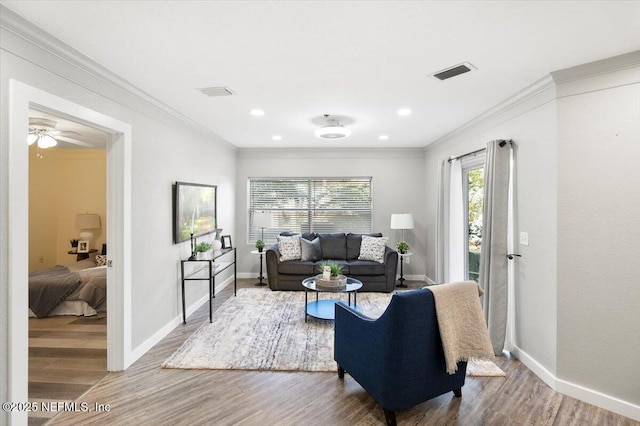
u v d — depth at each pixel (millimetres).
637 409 2109
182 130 3795
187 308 3908
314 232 5984
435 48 2047
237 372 2627
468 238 4125
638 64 2105
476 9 1635
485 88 2723
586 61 2209
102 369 2664
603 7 1608
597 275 2260
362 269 4922
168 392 2342
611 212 2209
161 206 3309
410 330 1925
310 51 2094
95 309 3871
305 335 3330
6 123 1703
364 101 3096
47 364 2742
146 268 3023
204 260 3668
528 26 1788
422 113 3488
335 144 5484
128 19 1733
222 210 5191
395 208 5867
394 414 1977
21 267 1764
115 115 2576
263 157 5949
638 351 2135
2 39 1673
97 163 5676
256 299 4566
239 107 3314
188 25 1792
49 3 1586
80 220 5438
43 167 5547
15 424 1724
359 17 1709
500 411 2156
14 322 1727
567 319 2365
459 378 2211
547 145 2512
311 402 2234
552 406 2221
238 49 2070
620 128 2172
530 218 2730
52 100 1969
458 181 4160
